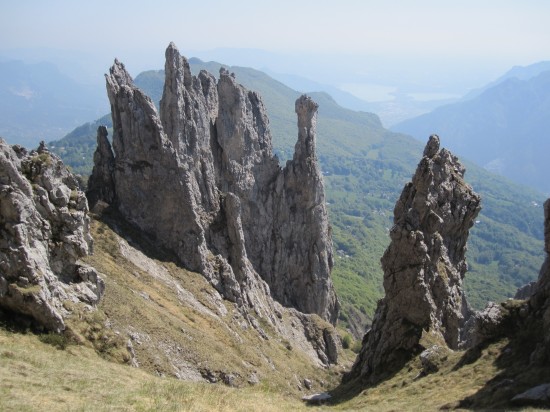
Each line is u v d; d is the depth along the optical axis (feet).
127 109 354.33
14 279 188.96
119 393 146.10
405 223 275.18
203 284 358.84
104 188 361.92
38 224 204.85
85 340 200.23
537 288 210.59
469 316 322.55
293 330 441.27
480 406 162.50
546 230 215.31
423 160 285.02
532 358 178.19
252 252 475.31
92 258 286.87
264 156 488.02
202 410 141.90
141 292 287.07
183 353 254.06
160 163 359.25
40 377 149.38
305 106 484.33
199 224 372.58
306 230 495.82
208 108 470.39
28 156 216.95
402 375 239.71
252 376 279.28
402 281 268.21
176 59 398.83
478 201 300.61
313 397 274.77
